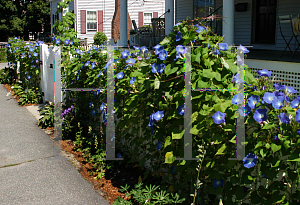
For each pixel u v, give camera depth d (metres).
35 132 5.47
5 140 5.01
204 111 2.47
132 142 3.67
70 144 4.93
